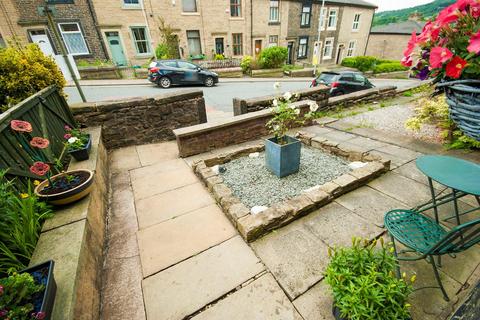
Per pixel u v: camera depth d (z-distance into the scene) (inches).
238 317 60.9
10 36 450.9
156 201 112.9
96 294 65.5
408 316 46.4
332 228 87.7
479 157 124.4
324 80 343.0
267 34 708.7
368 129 186.5
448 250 52.1
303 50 826.8
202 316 61.8
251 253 79.8
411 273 67.4
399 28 1002.7
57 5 465.4
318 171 133.4
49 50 488.1
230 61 639.8
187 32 601.6
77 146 116.3
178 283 71.1
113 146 178.5
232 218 93.1
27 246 63.3
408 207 94.8
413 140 157.9
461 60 42.9
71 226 71.6
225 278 71.7
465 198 97.1
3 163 75.7
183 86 474.3
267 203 108.8
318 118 223.3
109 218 102.4
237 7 636.1
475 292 41.7
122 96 360.2
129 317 62.6
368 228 86.4
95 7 493.0
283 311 61.4
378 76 772.0
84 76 500.7
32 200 67.3
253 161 151.2
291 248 80.5
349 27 890.1
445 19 44.8
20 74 134.3
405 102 270.4
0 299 41.5
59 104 149.3
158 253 82.5
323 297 64.1
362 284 46.3
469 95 43.6
